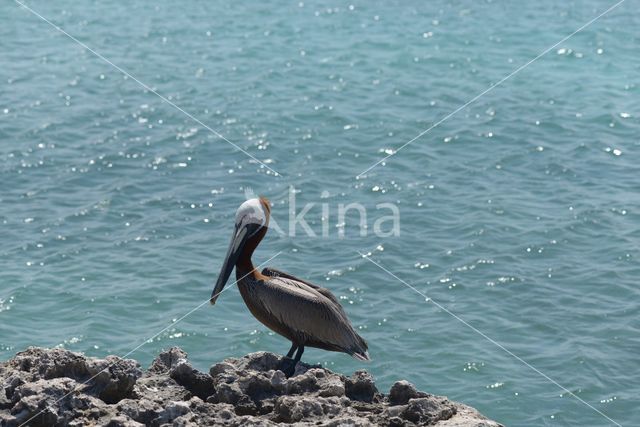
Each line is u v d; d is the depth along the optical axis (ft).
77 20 151.94
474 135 101.91
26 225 80.53
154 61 130.62
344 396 33.42
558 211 83.15
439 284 71.05
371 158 96.27
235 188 89.04
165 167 93.71
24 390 30.45
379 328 64.95
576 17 151.23
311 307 37.88
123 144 99.55
